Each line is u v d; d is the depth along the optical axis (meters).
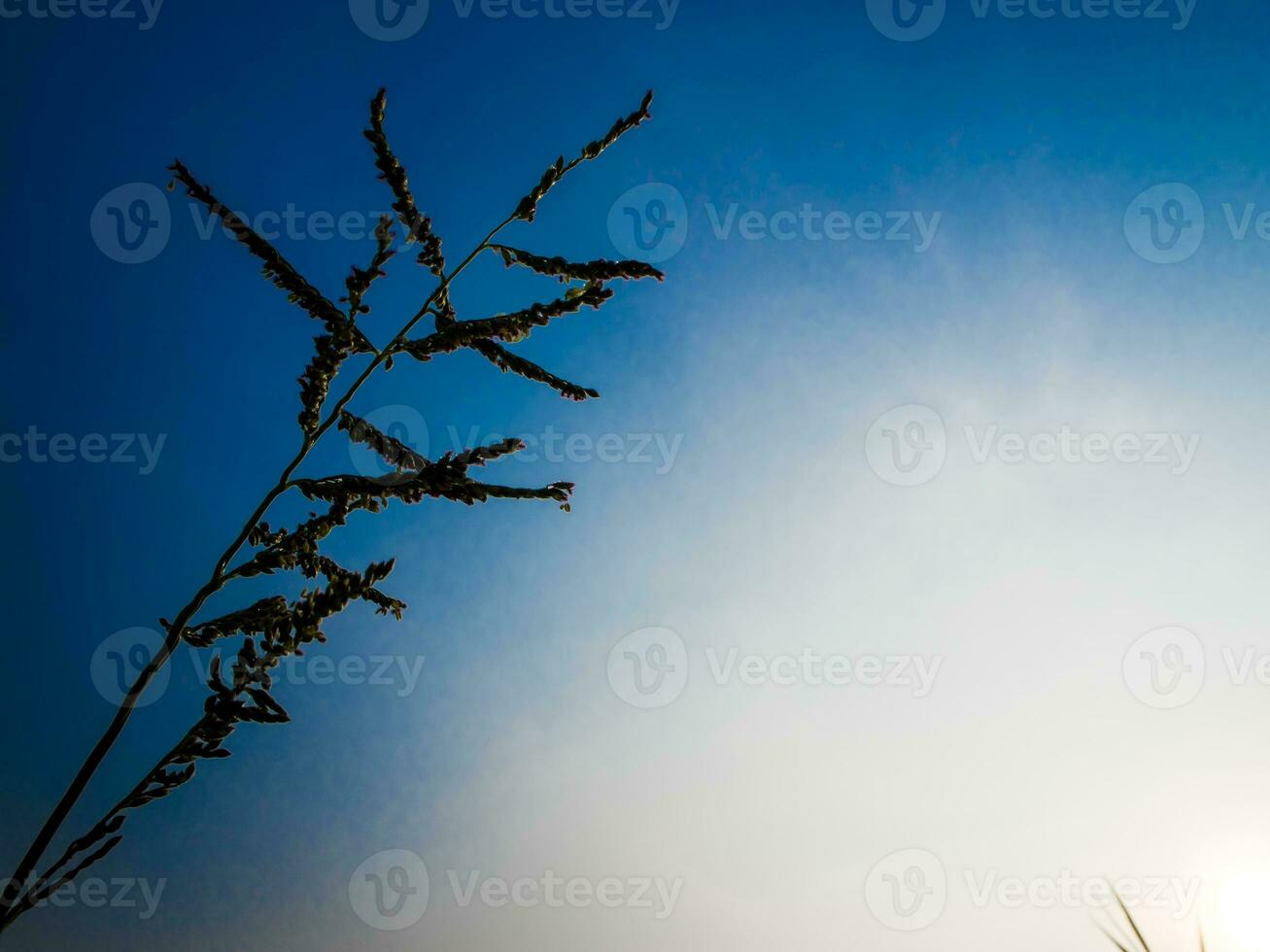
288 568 0.22
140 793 0.20
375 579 0.21
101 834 0.19
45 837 0.19
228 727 0.20
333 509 0.23
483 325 0.24
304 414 0.23
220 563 0.22
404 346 0.24
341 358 0.23
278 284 0.24
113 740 0.20
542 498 0.23
